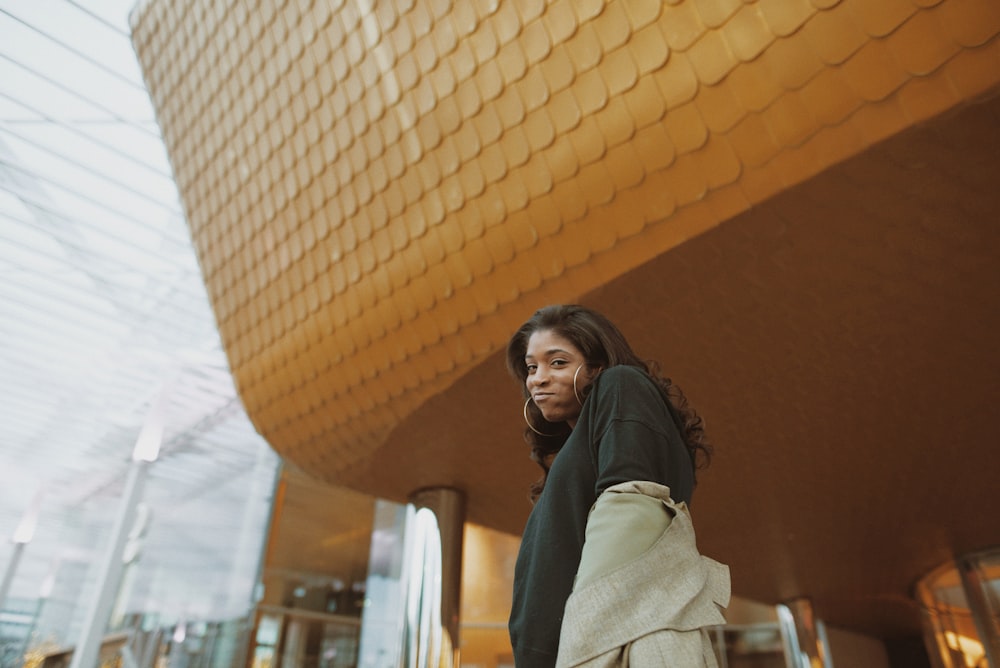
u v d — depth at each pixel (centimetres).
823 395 570
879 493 798
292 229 567
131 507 1363
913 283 434
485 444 614
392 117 483
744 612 1819
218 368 1514
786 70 324
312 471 688
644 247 387
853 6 305
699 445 135
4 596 2148
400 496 756
